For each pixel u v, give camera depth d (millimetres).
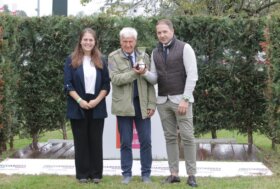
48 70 8898
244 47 8680
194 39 8734
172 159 6477
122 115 6316
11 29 8398
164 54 6227
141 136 6465
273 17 7867
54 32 8836
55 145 9289
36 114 9047
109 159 8008
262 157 8234
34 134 9195
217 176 7000
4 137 8562
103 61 6445
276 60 7816
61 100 9016
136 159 7883
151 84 6367
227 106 8867
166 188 6195
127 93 6297
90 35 6328
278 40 7781
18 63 8836
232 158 8133
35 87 8945
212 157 8180
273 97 7988
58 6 9648
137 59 6227
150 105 6371
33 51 8898
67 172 7203
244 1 16516
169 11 16750
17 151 8734
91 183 6473
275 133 8141
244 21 8633
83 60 6375
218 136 11000
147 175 6562
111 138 8047
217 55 8750
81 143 6430
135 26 8781
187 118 6211
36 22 8844
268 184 6414
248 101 8797
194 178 6340
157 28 6203
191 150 6293
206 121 8953
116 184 6422
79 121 6379
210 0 16078
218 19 8680
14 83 8617
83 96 6309
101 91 6367
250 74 8719
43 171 7254
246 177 6898
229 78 8766
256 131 8945
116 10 16781
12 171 7250
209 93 8828
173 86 6184
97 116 6344
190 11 16141
